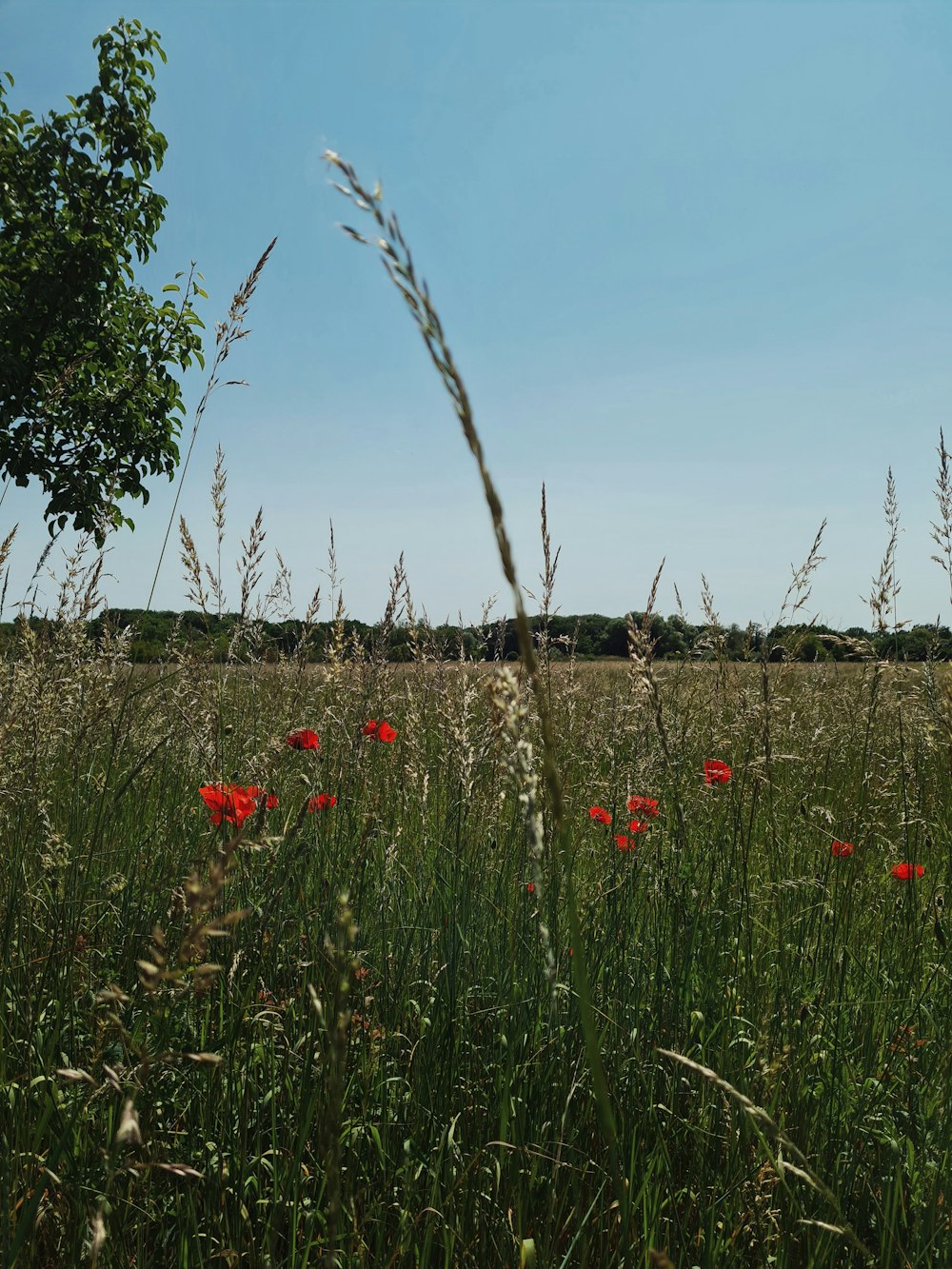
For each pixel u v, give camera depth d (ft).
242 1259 6.07
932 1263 5.97
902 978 9.11
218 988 7.54
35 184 31.27
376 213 2.73
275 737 9.29
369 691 10.49
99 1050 5.59
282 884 7.70
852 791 11.34
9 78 31.50
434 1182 6.32
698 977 8.60
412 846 10.85
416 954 9.04
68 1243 5.73
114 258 31.65
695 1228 6.49
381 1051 7.43
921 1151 6.89
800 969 9.01
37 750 9.43
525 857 9.03
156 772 11.58
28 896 8.42
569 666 12.85
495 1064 7.63
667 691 10.85
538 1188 6.68
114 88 32.07
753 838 11.48
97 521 12.03
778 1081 6.97
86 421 29.01
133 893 9.16
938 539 10.07
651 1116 7.21
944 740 8.79
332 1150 3.29
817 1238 6.22
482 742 9.39
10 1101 6.42
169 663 10.30
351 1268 5.80
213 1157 6.46
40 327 29.22
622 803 10.81
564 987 7.77
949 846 11.05
